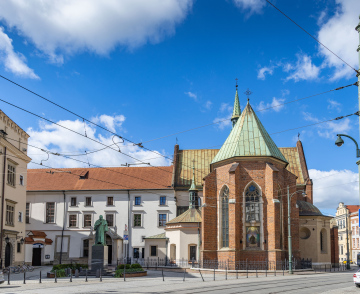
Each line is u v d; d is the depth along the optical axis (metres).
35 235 63.41
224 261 46.91
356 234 99.62
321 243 58.47
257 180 48.38
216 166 51.81
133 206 66.81
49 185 69.25
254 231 47.38
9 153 50.84
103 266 40.69
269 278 36.75
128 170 71.75
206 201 50.31
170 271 48.72
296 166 67.88
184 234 54.62
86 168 72.69
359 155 24.81
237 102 79.88
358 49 27.62
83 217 67.06
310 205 59.88
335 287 26.56
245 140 50.50
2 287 28.09
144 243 65.19
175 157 71.38
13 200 51.84
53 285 29.33
